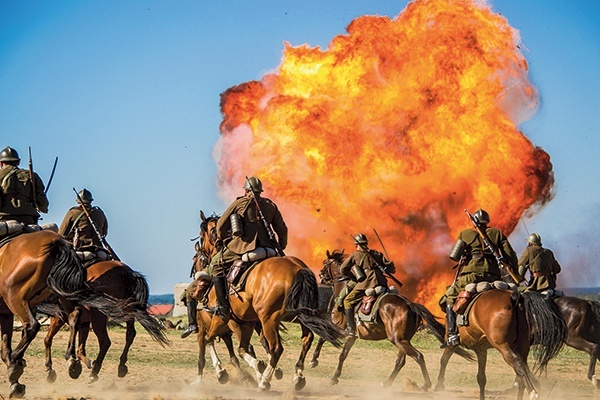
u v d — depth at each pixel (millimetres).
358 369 21641
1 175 15047
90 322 17500
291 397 15180
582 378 21094
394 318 17719
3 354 15055
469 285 14906
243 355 16531
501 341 14008
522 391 14555
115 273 16484
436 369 22344
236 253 15758
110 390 15883
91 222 17078
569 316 18109
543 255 18750
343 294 19312
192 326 16922
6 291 14156
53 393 15078
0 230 14719
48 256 14148
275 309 15016
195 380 17422
